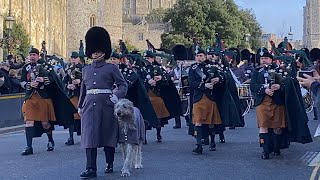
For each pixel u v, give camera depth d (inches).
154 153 461.4
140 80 473.7
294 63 452.4
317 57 306.8
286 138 433.7
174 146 503.8
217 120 452.1
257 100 426.9
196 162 415.5
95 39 362.0
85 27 3068.4
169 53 677.9
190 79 450.9
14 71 751.1
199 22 2527.1
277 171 377.7
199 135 452.1
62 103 472.1
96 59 362.9
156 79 510.0
